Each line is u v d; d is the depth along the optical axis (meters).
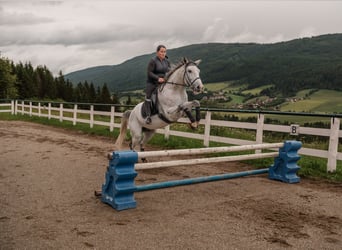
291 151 7.29
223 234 4.29
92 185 6.53
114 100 90.25
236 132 13.16
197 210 5.21
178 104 6.98
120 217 4.84
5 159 8.98
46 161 8.81
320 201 5.84
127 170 5.29
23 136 14.27
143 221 4.70
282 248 3.94
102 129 16.30
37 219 4.68
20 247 3.81
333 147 7.75
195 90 6.79
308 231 4.46
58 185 6.48
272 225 4.64
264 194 6.21
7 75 63.09
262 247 3.95
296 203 5.69
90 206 5.30
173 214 5.02
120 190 5.16
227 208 5.34
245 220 4.81
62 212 4.99
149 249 3.82
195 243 4.01
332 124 7.74
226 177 6.72
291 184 7.05
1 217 4.73
